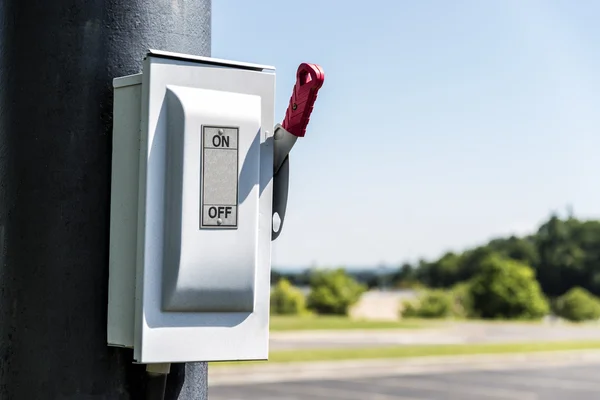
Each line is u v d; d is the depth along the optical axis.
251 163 1.50
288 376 17.19
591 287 62.78
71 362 1.46
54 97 1.49
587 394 15.31
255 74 1.53
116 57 1.51
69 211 1.48
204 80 1.49
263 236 1.52
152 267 1.43
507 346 23.44
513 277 42.66
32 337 1.47
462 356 20.61
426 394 15.02
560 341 26.25
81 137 1.49
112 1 1.52
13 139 1.51
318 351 20.72
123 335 1.45
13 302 1.49
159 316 1.43
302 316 42.31
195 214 1.45
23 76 1.50
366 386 15.91
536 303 42.22
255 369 17.34
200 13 1.63
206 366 1.64
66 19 1.50
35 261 1.48
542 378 17.70
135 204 1.46
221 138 1.48
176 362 1.48
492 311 42.56
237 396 14.17
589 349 23.02
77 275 1.47
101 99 1.50
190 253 1.44
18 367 1.47
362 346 23.11
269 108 1.53
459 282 65.75
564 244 63.84
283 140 1.53
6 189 1.51
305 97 1.48
